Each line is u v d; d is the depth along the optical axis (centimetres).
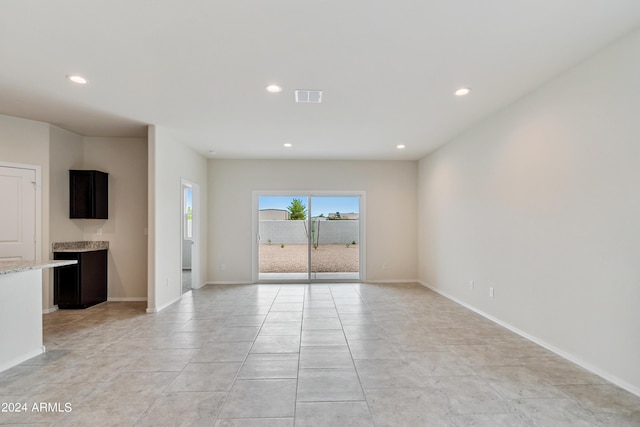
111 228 518
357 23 219
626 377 238
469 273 465
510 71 289
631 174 233
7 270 267
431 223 612
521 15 211
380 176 686
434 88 325
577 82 277
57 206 462
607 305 252
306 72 291
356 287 627
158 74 294
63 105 373
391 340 343
